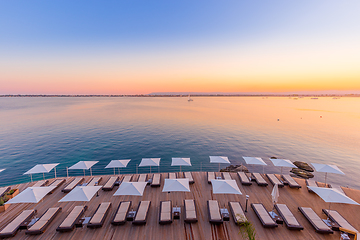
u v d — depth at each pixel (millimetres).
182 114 81938
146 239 9531
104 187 14344
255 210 11367
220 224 10609
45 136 40469
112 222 10336
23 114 77750
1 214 11625
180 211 11570
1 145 34156
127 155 30438
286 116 79625
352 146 37469
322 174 25875
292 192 14547
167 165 27531
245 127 54312
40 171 14938
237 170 25453
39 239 9422
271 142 39594
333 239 9594
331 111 104500
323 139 42469
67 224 10141
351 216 11812
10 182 21797
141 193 10977
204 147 35500
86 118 66438
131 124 55500
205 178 16672
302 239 9586
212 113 87688
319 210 12297
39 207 12320
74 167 15664
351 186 23047
